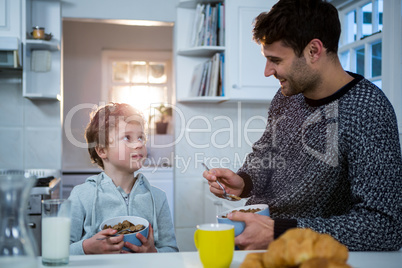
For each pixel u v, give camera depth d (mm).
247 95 2586
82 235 1260
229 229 734
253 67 2592
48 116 2816
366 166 902
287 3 984
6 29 2480
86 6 2797
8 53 2441
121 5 2824
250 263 636
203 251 723
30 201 2295
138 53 4352
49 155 2822
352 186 929
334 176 1024
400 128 1927
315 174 1055
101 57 4273
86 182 1304
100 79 4266
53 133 2822
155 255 839
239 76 2578
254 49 2592
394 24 1969
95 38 4262
